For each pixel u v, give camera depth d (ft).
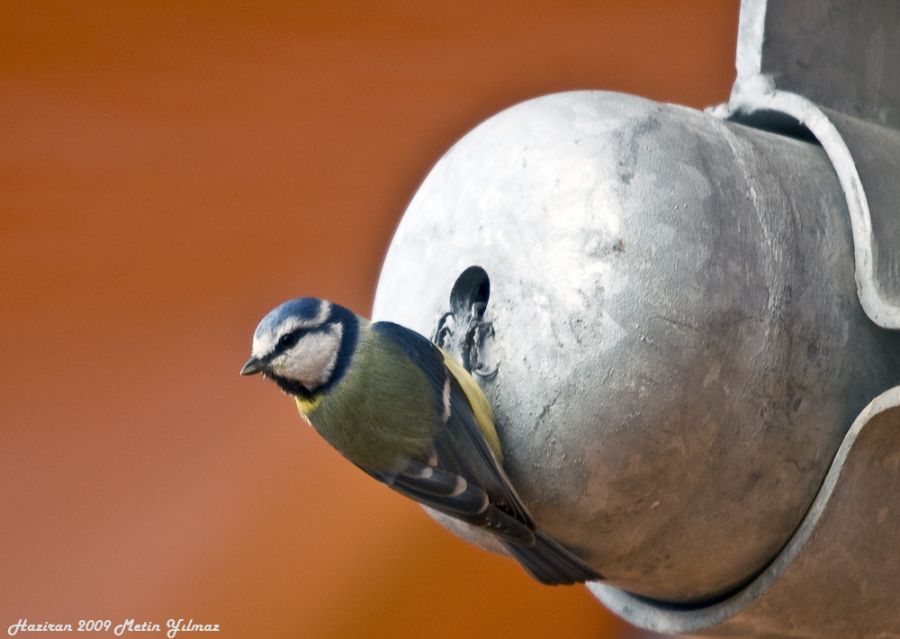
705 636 20.25
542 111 18.53
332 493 28.55
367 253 28.43
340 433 18.06
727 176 18.03
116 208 28.09
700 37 28.45
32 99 27.40
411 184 28.40
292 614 28.14
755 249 17.72
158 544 28.30
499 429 17.44
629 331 16.96
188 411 28.53
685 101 28.63
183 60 27.73
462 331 17.85
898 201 19.30
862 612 19.30
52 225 27.89
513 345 17.35
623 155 17.66
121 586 28.04
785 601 18.85
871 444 17.93
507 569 29.07
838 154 19.15
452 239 18.19
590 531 17.75
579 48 28.53
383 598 28.53
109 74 27.61
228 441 28.58
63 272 28.09
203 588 28.17
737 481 17.70
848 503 18.22
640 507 17.49
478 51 28.50
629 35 28.78
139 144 27.96
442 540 28.55
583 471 17.20
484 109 28.45
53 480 28.25
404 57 28.32
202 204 28.32
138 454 28.45
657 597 19.86
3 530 28.04
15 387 28.17
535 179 17.76
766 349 17.54
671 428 17.11
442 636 28.71
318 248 28.35
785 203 18.33
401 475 17.40
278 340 18.52
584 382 16.98
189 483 28.50
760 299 17.57
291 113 28.27
